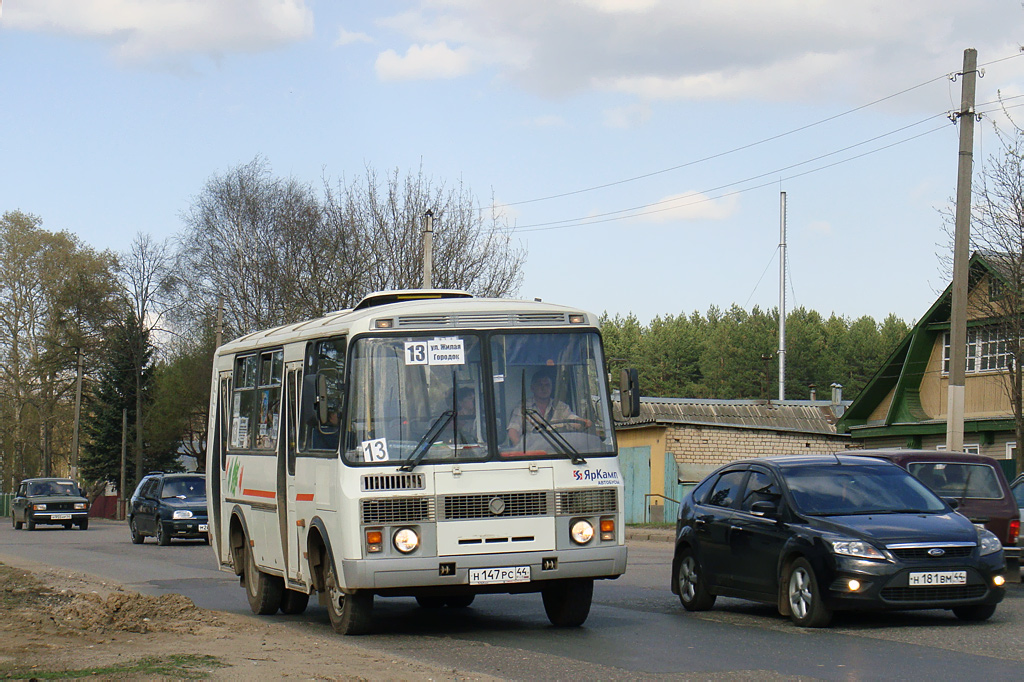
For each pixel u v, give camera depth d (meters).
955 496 15.34
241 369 14.95
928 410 35.97
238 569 14.88
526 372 11.14
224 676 8.19
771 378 111.56
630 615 13.05
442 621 12.59
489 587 10.67
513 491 10.78
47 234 72.69
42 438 77.69
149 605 12.75
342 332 11.21
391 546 10.51
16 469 78.56
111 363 73.25
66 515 43.44
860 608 11.15
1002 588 11.47
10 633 10.91
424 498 10.61
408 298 12.84
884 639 10.59
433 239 42.16
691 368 119.06
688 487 36.53
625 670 9.03
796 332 113.31
